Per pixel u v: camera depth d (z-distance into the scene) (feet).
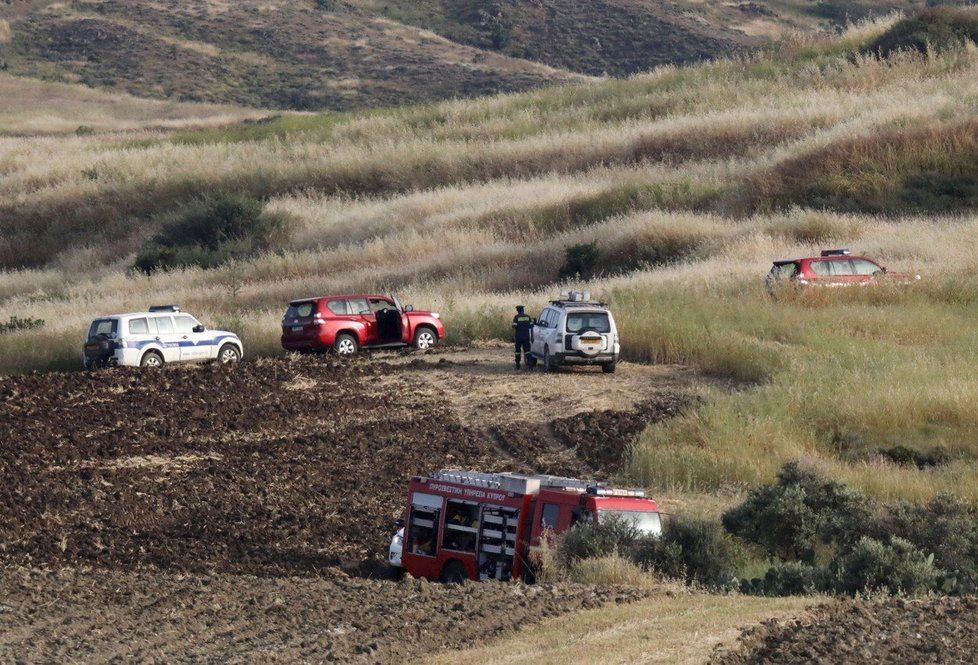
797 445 284.82
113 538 227.81
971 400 298.15
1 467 276.41
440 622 143.43
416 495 212.64
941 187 641.81
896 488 252.83
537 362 396.57
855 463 276.21
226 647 136.36
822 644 123.44
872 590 170.09
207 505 253.03
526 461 293.64
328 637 138.10
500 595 158.20
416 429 323.57
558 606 150.10
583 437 307.58
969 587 182.50
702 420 303.07
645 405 336.70
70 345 467.93
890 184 650.84
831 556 214.90
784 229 591.78
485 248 643.45
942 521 208.95
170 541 227.20
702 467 272.72
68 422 320.91
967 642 122.93
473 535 205.87
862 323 395.55
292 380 379.35
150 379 377.30
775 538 217.15
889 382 320.29
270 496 261.24
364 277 631.15
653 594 157.48
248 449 303.27
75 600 159.84
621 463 288.10
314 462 291.38
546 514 198.18
